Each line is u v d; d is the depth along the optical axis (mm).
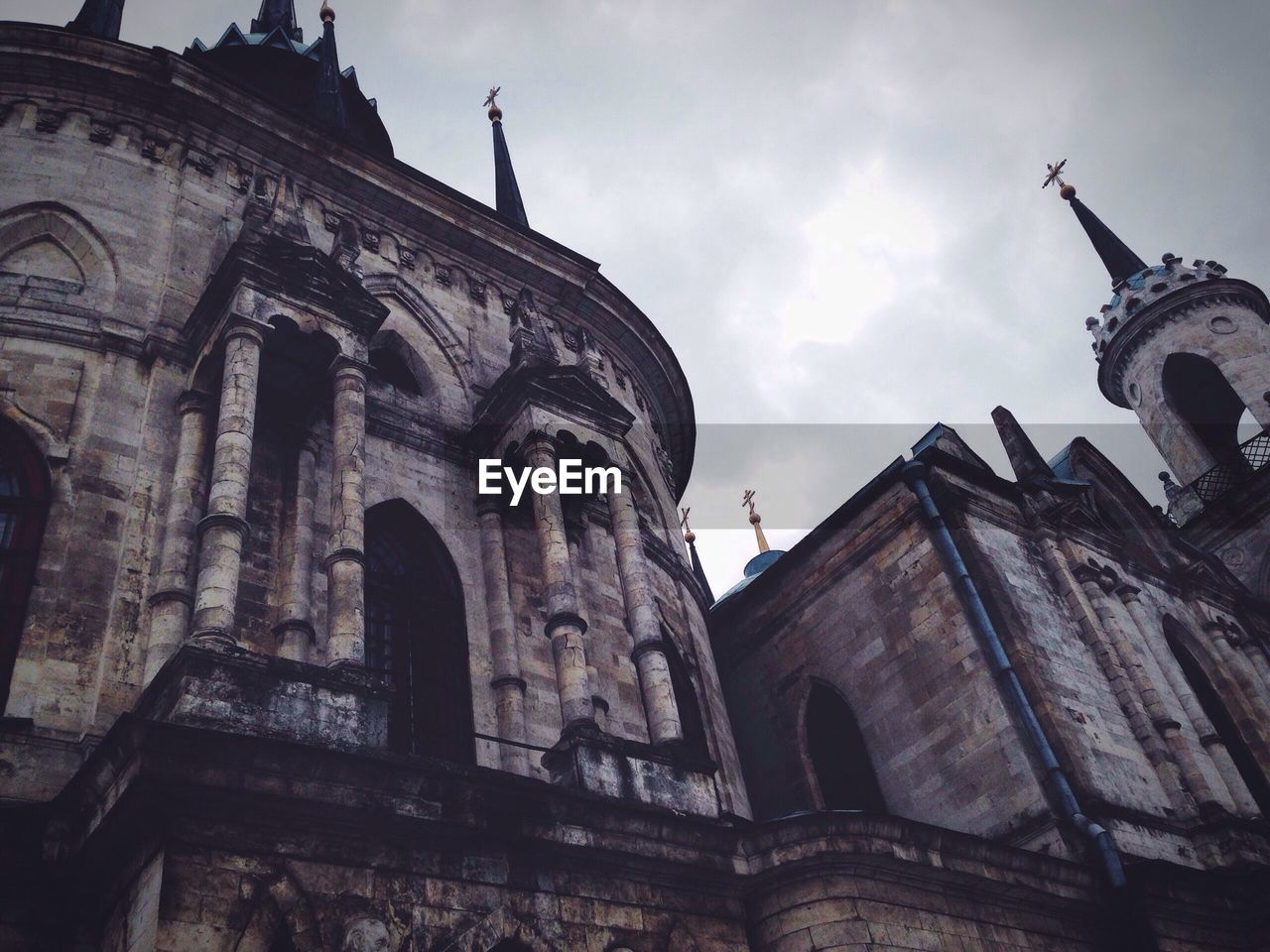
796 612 29484
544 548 20875
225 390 17828
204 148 23406
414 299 25125
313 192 24797
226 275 19188
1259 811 26266
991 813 23547
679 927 16750
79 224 20859
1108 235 54094
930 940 18266
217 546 16109
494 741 18141
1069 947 20422
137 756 12758
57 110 22031
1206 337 46625
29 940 13453
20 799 14758
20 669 15938
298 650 17844
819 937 17297
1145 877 21391
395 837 14492
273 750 13570
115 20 28281
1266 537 40812
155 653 16672
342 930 13453
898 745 25922
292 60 35875
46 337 19250
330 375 19562
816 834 18047
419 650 20391
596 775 17953
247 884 13070
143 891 12875
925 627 26266
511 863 15492
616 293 29547
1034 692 24234
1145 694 26391
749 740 29250
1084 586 28172
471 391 24703
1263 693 31188
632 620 21453
